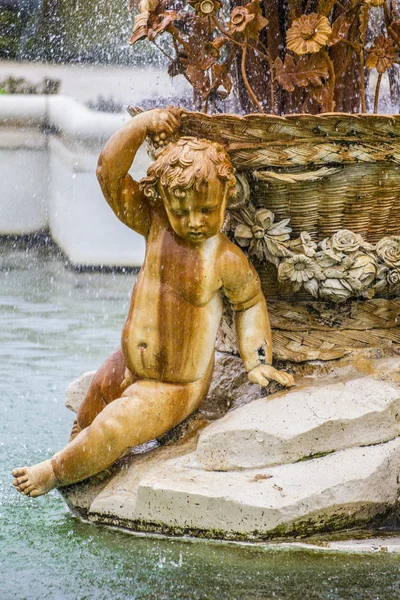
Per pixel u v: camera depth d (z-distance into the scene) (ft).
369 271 19.25
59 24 73.26
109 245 58.65
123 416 17.90
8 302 44.11
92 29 71.10
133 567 16.02
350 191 18.94
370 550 16.56
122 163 17.83
